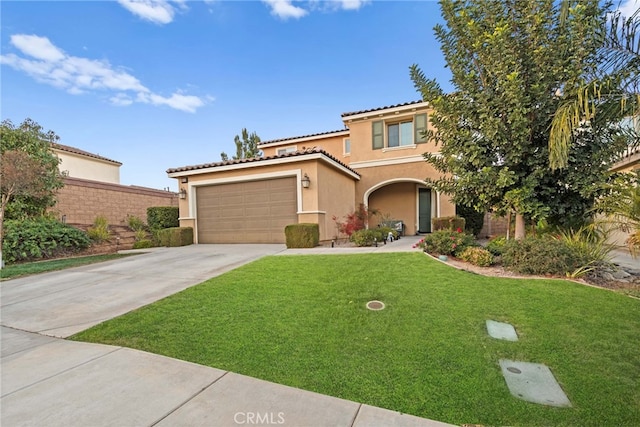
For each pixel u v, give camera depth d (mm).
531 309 4492
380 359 3369
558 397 2715
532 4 6297
